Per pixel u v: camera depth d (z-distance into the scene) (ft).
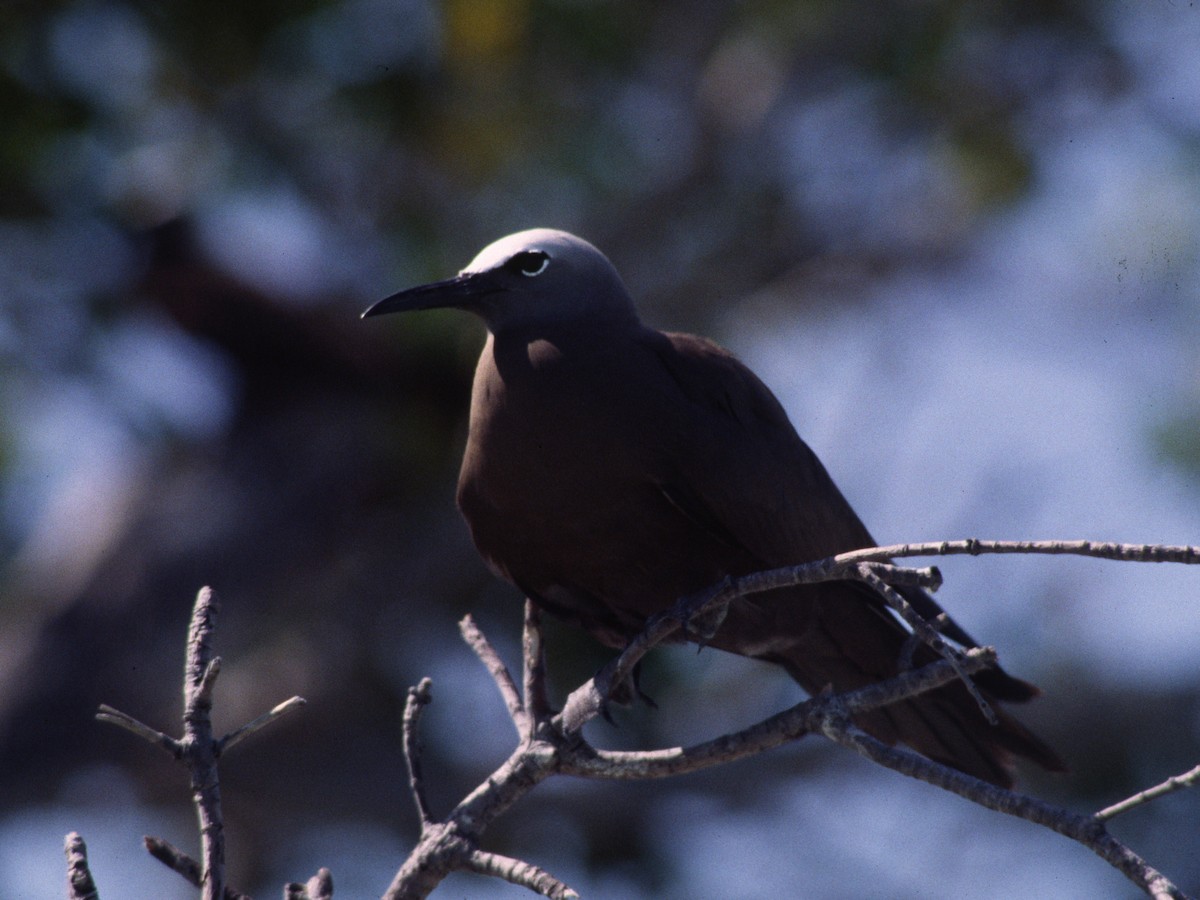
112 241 42.37
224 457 45.37
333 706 45.80
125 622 42.75
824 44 47.80
